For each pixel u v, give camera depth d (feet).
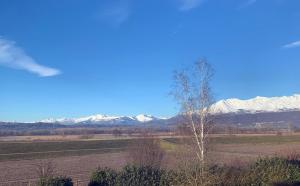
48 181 87.10
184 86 196.13
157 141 133.69
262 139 386.11
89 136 595.88
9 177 177.37
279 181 80.07
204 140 132.26
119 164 216.13
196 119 134.82
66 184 89.81
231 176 77.36
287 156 110.52
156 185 86.33
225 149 274.57
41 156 296.51
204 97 136.87
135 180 88.69
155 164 117.29
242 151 257.14
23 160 268.62
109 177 91.86
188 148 128.16
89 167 207.10
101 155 291.17
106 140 467.93
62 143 432.66
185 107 138.41
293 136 427.74
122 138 497.46
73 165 220.84
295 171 84.17
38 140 506.48
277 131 524.11
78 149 355.15
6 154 315.17
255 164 87.35
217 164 84.38
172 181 77.82
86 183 134.31
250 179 78.28
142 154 127.44
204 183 72.02
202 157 108.78
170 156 133.59
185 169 76.79
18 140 509.76
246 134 469.16
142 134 161.48
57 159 269.64
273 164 86.84
